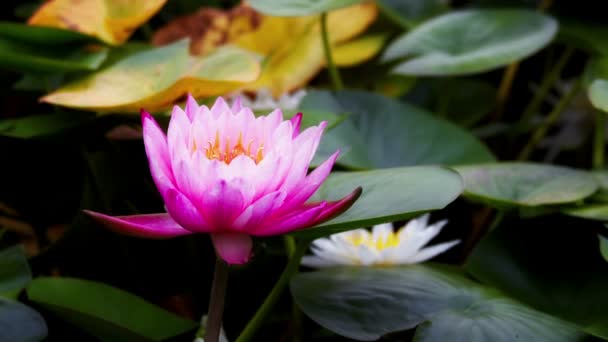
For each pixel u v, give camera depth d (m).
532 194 1.29
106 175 1.33
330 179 1.23
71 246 1.32
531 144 1.56
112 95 1.29
